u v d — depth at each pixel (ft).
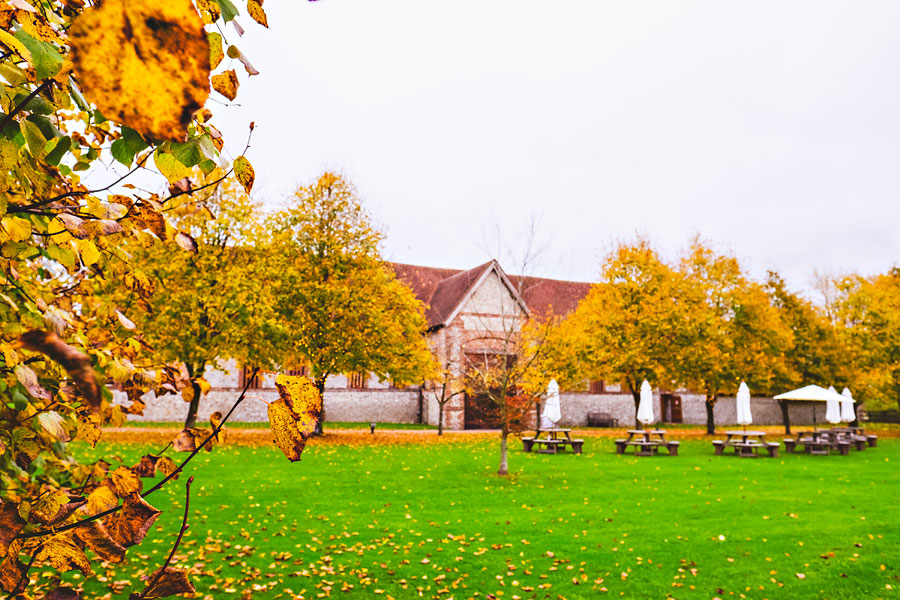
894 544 28.66
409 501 38.09
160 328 58.18
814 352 110.93
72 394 6.25
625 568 24.76
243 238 69.31
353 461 56.29
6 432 6.16
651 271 95.35
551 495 41.11
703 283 103.19
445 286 132.77
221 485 40.83
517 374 53.88
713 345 92.73
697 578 23.63
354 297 76.38
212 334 61.16
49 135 4.33
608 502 38.83
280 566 23.77
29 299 6.30
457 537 29.07
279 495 38.42
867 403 156.66
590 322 99.19
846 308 120.78
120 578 21.01
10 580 4.08
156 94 2.21
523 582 22.94
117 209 4.70
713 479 49.34
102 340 7.47
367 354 77.00
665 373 92.48
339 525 31.09
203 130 3.78
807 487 45.42
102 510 4.32
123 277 5.98
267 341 62.59
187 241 5.02
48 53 3.59
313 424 3.32
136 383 7.05
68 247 5.31
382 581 22.59
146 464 4.37
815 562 25.68
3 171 3.95
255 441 69.56
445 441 83.20
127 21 2.12
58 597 4.25
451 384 112.06
